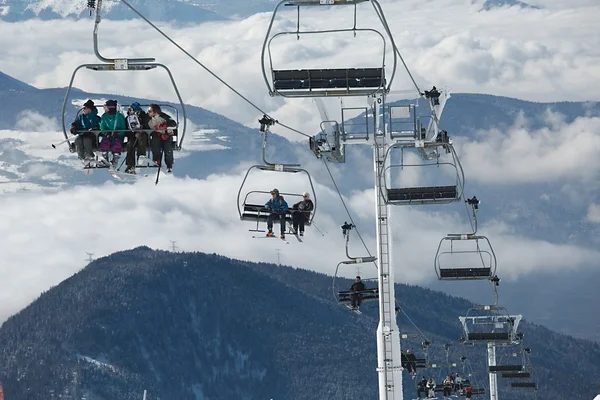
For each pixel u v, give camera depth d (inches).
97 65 1798.7
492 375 4653.1
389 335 2736.2
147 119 1951.3
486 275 3681.1
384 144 2610.7
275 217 2468.0
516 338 4224.9
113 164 1972.2
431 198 2383.1
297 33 1847.9
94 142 1958.7
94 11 1774.1
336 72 1913.1
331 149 2591.0
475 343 4237.2
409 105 2561.5
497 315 4212.6
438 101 2511.1
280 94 1959.9
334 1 1785.2
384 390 2726.4
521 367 4564.5
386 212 2723.9
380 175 2391.7
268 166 2383.1
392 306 2741.1
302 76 1943.9
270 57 1941.4
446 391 4685.0
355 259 3031.5
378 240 2746.1
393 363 2738.7
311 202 2476.6
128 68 1803.6
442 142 2373.3
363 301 3024.1
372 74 1932.8
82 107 1955.0
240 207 2470.5
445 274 3690.9
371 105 2581.2
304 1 1800.0
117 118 1950.1
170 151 1969.7
